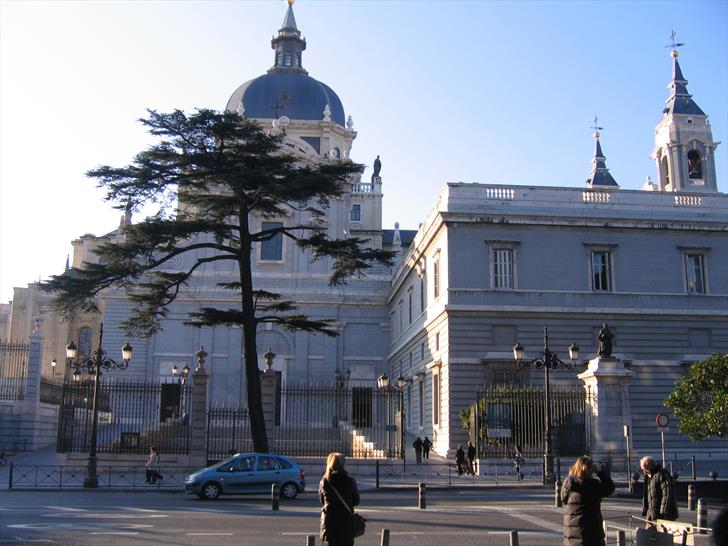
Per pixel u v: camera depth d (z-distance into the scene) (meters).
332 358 67.81
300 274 69.00
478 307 45.28
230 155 35.97
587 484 10.81
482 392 39.16
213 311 36.53
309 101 84.56
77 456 38.34
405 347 60.94
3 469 36.97
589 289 46.62
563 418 38.06
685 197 48.88
